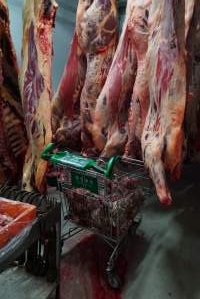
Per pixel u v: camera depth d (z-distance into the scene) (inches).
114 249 60.4
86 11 77.1
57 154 62.1
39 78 70.9
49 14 71.1
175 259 62.9
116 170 61.9
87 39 76.8
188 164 106.5
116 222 59.1
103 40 76.0
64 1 125.8
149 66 56.5
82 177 59.9
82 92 81.4
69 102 92.0
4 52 78.3
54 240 52.3
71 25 132.6
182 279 58.0
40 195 54.7
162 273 59.7
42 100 71.3
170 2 48.6
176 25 48.4
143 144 55.8
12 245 40.7
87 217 63.0
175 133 49.8
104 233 61.8
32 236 44.4
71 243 70.1
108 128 72.2
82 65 86.7
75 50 86.7
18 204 47.6
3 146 81.5
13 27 107.3
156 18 56.2
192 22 54.6
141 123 62.7
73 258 65.7
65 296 56.4
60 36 128.4
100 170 56.7
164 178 50.8
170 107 50.4
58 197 75.9
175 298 54.5
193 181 98.0
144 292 56.4
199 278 57.8
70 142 92.6
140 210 73.2
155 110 55.3
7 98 81.2
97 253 67.0
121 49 69.3
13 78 81.1
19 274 56.9
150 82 56.4
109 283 58.0
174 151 50.4
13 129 83.0
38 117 71.3
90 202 60.9
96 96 79.0
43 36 71.1
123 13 112.8
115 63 70.6
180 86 49.9
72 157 60.2
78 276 61.0
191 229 72.3
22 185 75.5
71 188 62.9
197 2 53.6
